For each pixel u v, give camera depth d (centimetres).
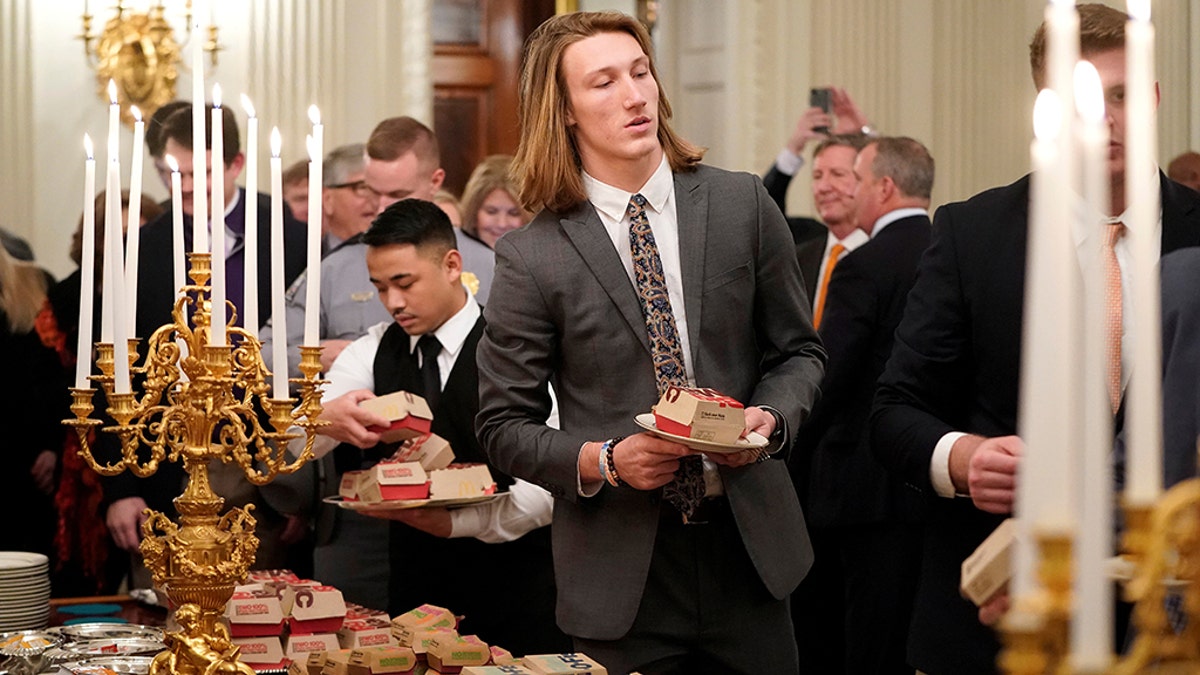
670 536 229
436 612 235
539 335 234
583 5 717
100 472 189
